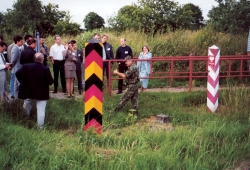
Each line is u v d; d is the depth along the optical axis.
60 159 5.02
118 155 5.30
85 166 4.93
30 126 7.69
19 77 7.50
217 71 9.10
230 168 5.18
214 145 6.11
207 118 8.13
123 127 7.69
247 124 7.32
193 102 10.45
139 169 4.79
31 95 7.42
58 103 9.62
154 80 14.75
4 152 5.19
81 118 8.10
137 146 5.80
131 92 8.59
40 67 7.44
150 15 25.38
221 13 24.02
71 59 10.90
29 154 5.21
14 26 41.75
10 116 7.95
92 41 6.43
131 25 25.06
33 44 9.09
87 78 6.49
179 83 14.32
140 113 8.84
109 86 11.38
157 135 6.38
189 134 6.44
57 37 11.80
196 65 15.66
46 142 5.84
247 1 23.41
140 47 17.66
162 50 16.91
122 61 11.61
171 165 4.98
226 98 10.12
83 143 5.85
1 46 9.05
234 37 18.58
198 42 17.69
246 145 5.90
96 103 6.54
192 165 4.98
